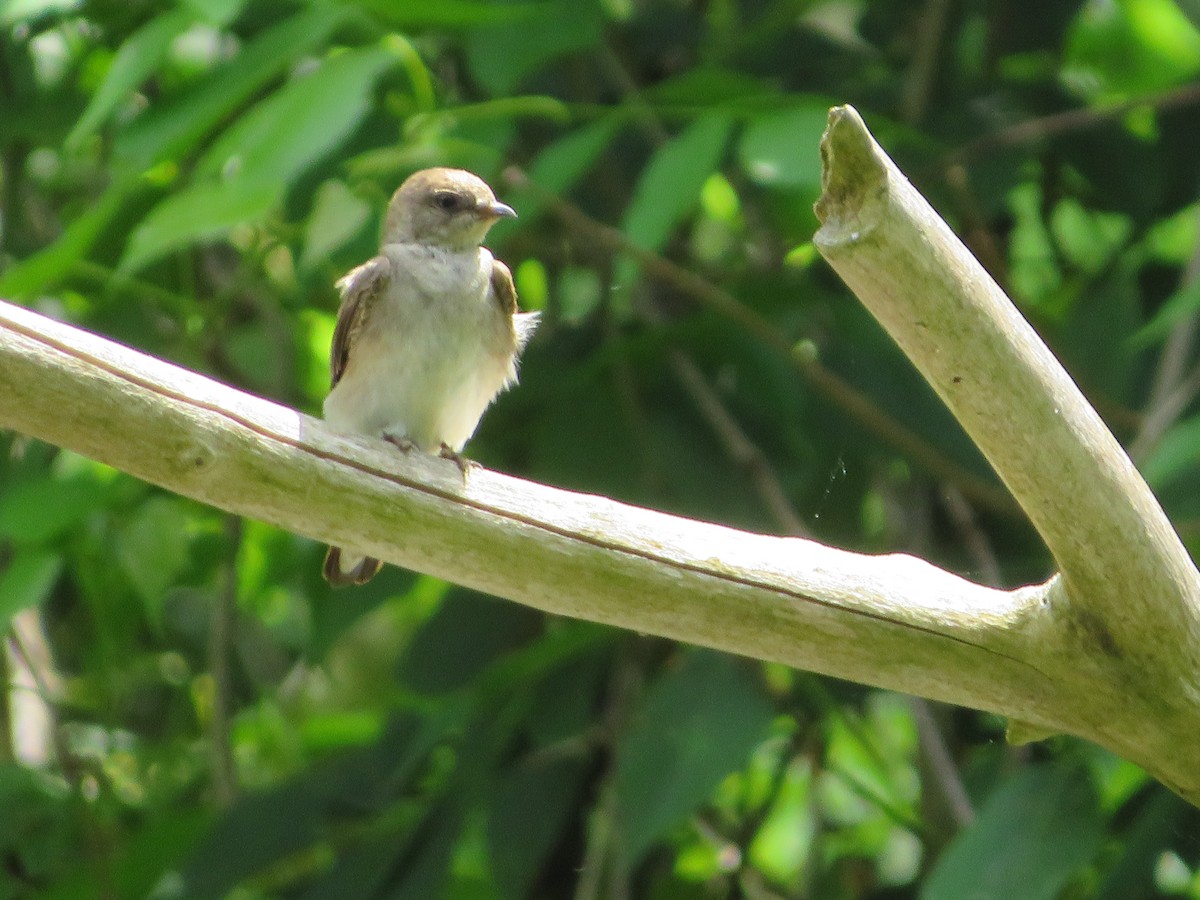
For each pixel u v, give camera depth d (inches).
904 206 204.8
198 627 557.6
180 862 443.8
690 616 253.6
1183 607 235.5
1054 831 343.3
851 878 514.0
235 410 239.6
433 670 466.0
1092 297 481.1
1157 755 251.1
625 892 409.7
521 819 445.7
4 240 514.6
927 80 504.4
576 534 250.7
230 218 340.2
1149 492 230.2
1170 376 436.1
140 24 472.4
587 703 451.5
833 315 476.7
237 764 543.2
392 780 444.8
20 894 463.8
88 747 524.7
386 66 361.1
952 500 476.4
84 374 229.3
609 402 470.9
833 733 518.6
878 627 251.9
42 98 490.0
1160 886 407.2
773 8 540.7
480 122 406.9
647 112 405.7
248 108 455.5
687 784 395.9
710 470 464.8
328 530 248.5
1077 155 518.6
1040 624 247.1
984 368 216.2
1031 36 534.0
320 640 452.4
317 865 484.1
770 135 375.9
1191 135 520.1
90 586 481.1
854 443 479.5
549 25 412.5
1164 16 569.9
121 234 460.8
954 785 428.5
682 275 428.1
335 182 403.5
